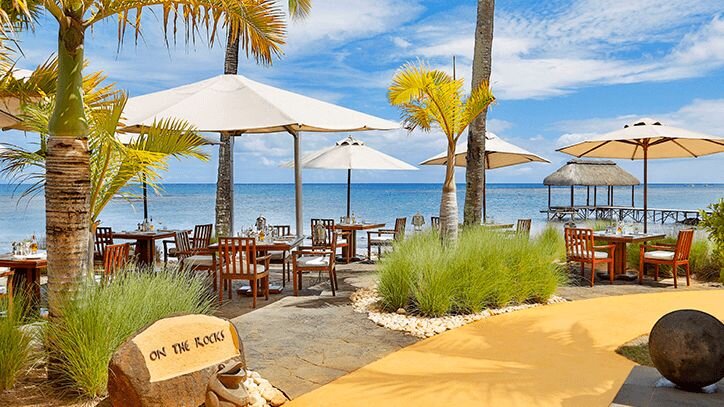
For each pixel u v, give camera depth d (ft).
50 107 15.64
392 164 40.83
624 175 90.38
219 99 23.68
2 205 157.17
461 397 12.56
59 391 12.30
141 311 13.23
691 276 31.22
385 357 15.76
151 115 22.08
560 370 14.48
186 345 11.12
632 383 12.89
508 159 46.37
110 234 31.07
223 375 9.72
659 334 12.51
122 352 10.56
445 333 18.37
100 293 13.28
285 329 18.95
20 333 12.89
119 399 10.55
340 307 22.58
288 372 14.46
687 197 217.36
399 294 21.43
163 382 10.61
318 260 26.27
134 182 15.07
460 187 253.65
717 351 11.99
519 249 23.98
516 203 165.27
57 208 12.64
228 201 43.29
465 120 26.50
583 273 31.12
